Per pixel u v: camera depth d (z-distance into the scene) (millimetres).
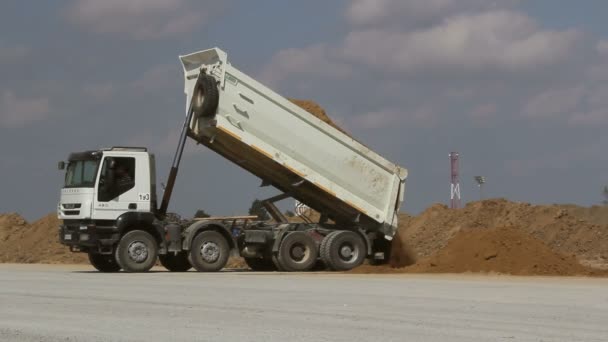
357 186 25469
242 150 24828
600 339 10367
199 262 24453
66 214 24234
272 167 25188
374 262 26344
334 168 25156
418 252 32906
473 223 33938
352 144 25203
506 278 21375
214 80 23781
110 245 23891
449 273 23344
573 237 32500
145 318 12148
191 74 24844
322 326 11352
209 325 11391
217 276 22250
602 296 15977
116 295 15914
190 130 24766
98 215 23766
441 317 12438
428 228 34812
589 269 22797
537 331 11016
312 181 24969
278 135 24438
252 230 25281
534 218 33750
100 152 23969
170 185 24547
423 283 19438
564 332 10961
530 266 22812
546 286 18500
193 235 24438
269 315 12578
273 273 24250
